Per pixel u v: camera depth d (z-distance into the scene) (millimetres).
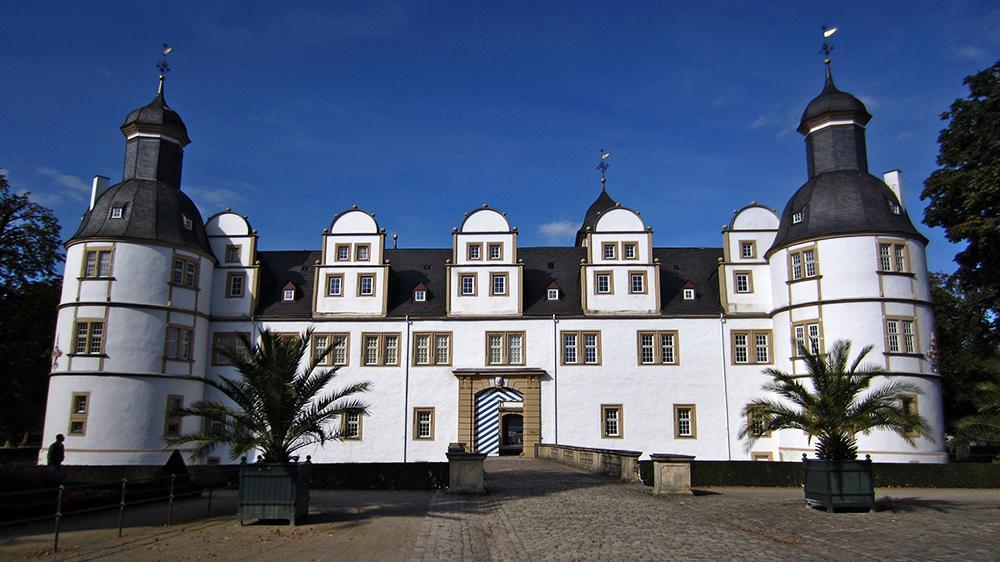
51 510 19375
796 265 41031
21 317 43375
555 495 23062
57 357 39875
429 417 43750
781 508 20641
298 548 14758
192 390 42438
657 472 23531
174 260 42250
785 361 41281
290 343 19891
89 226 41594
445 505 21078
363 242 46031
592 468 32500
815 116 42531
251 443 18219
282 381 18641
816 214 40500
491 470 32812
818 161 42438
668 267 48562
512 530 16500
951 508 21031
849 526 17312
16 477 19891
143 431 39375
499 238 45844
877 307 37969
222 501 23672
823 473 20188
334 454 43312
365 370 44281
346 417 43750
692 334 44062
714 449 42688
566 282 47406
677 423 43156
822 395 21828
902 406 36812
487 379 43812
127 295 40219
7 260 42312
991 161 33031
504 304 45000
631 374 43781
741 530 16469
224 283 45875
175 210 43281
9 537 16219
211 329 45062
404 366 44312
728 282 44812
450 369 44188
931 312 39000
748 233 45344
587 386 43688
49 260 44406
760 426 23562
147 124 44531
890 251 38719
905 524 17703
